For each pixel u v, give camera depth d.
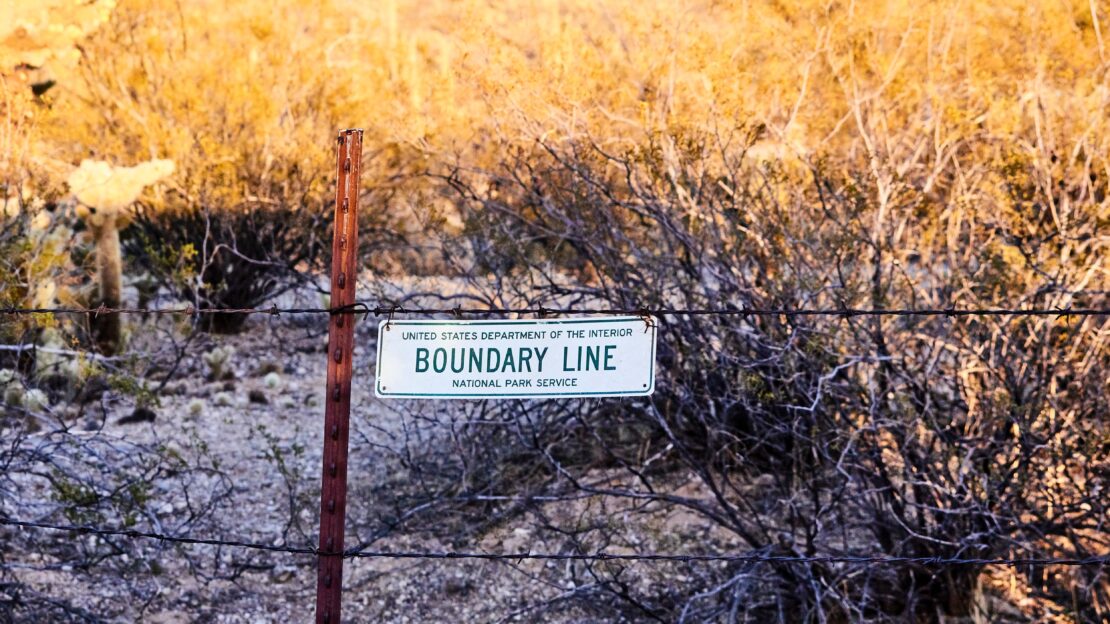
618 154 6.99
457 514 6.31
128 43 10.88
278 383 8.61
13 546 5.91
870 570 5.15
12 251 6.67
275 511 6.51
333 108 10.49
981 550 5.11
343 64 11.13
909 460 5.13
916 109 7.37
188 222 9.74
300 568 6.02
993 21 8.05
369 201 9.63
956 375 5.44
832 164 6.82
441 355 3.38
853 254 5.45
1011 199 5.58
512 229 6.84
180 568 5.94
